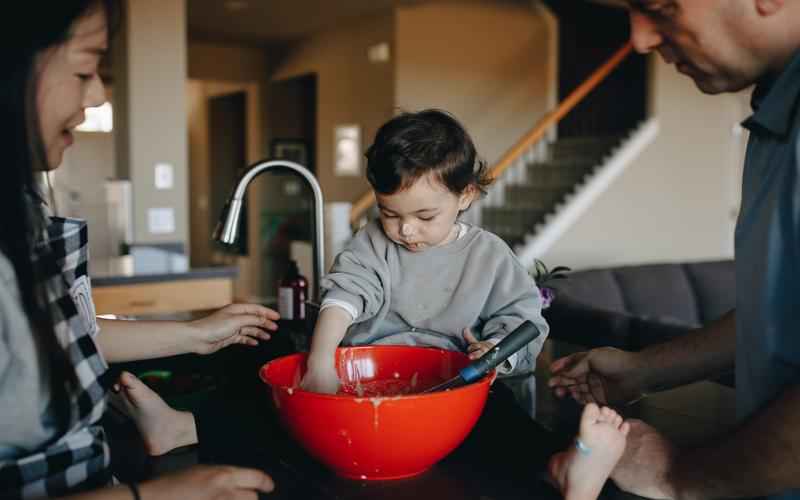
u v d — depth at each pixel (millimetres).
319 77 7523
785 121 678
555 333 3020
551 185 6879
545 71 7527
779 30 655
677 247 7117
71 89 663
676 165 7004
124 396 916
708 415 1056
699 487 725
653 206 6840
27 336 639
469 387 770
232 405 1106
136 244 3787
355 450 760
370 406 725
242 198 1183
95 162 7848
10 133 610
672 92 6875
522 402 1082
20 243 629
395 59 6461
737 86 732
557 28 7500
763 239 685
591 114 8469
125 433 988
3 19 597
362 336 1151
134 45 3713
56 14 614
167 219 3883
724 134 7441
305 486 802
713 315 4750
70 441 688
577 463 735
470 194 1102
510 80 7309
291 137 8500
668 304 4637
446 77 6816
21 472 644
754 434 664
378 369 1001
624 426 743
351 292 1093
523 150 6148
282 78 8141
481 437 945
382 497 771
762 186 705
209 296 3248
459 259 1143
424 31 6609
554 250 6078
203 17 6668
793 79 665
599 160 6750
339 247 3180
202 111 9492
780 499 717
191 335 1056
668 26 698
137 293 3055
